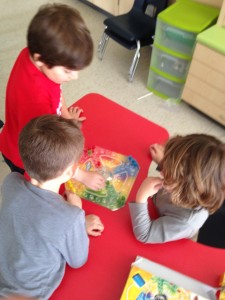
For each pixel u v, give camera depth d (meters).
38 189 0.77
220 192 0.85
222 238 1.19
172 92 2.50
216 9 2.28
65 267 0.84
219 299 0.77
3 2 3.52
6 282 0.80
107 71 2.73
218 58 1.96
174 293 0.77
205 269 0.86
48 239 0.74
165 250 0.89
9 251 0.79
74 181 1.05
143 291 0.77
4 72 2.63
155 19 2.57
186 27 2.10
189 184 0.83
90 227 0.91
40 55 0.90
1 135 1.28
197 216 0.92
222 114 2.18
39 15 0.89
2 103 2.32
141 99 2.49
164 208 0.99
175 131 2.24
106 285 0.81
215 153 0.83
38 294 0.78
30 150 0.78
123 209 0.99
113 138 1.20
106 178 1.07
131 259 0.87
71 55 0.88
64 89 2.51
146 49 3.02
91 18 3.35
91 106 1.32
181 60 2.28
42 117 0.83
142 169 1.11
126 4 3.04
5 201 0.79
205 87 2.16
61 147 0.77
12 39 3.00
